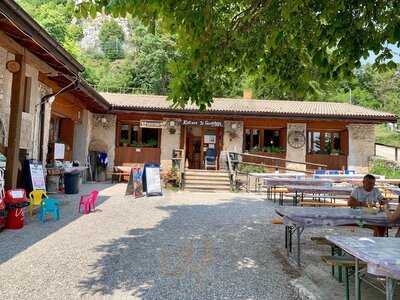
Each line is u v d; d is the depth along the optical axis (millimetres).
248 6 6160
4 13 6094
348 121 19812
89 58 62531
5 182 8242
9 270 5004
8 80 10000
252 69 6883
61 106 14734
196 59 5664
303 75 6828
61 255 5789
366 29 5348
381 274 3016
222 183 17344
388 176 18641
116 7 4297
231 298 4281
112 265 5375
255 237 7539
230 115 19500
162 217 9555
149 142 20344
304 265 5641
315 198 13352
